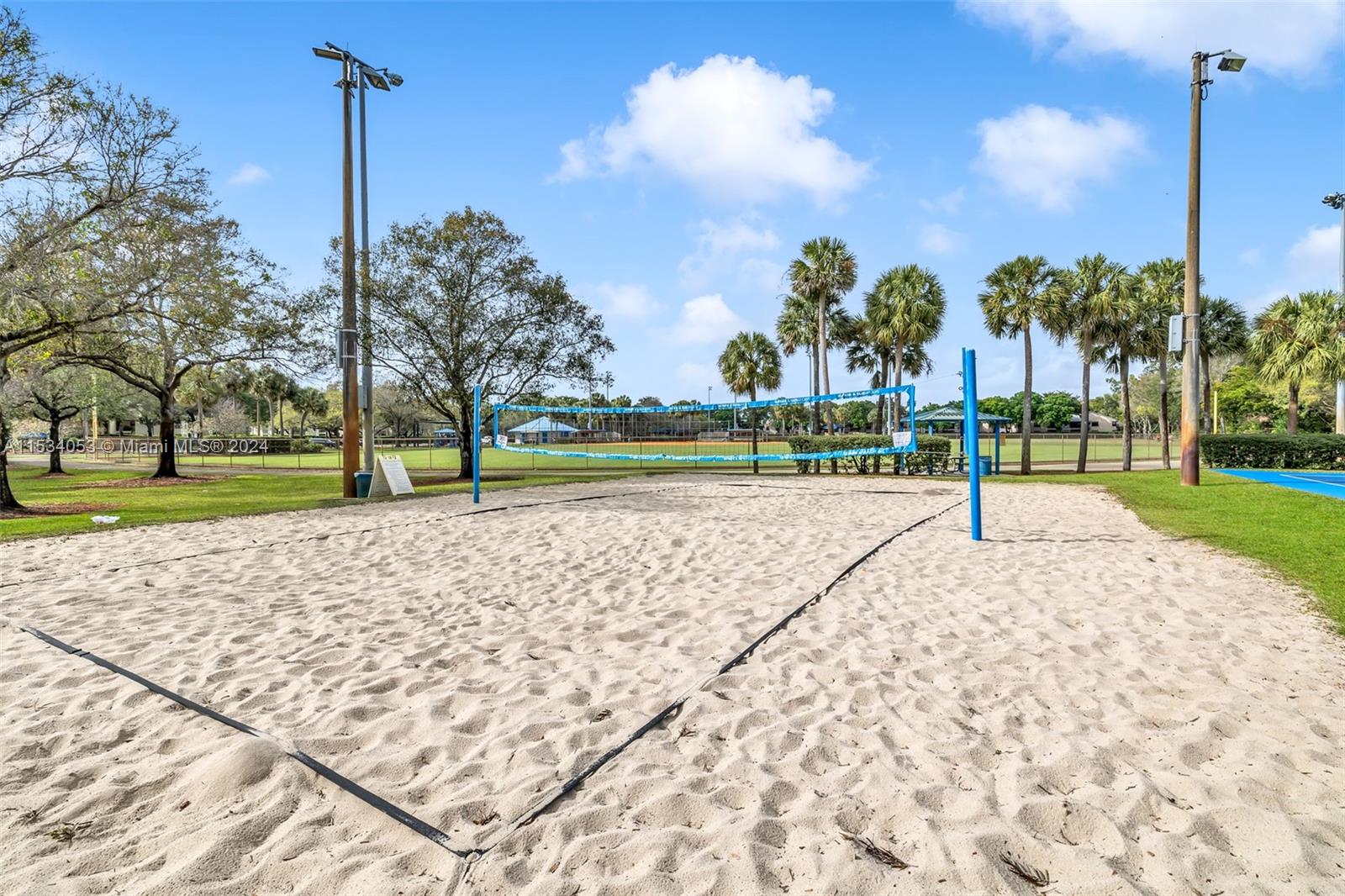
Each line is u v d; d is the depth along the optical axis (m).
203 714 2.98
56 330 11.52
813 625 4.30
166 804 2.30
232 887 1.87
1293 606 4.64
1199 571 5.79
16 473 22.39
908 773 2.46
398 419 55.31
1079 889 1.84
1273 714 2.90
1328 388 34.72
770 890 1.84
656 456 12.96
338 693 3.26
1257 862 1.96
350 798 2.31
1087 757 2.53
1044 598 4.91
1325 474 17.30
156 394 20.30
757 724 2.90
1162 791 2.33
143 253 11.62
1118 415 85.38
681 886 1.86
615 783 2.40
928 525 8.62
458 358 19.88
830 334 33.19
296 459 35.12
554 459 32.25
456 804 2.26
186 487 16.73
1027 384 22.69
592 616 4.60
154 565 6.23
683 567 6.11
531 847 2.05
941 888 1.85
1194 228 13.80
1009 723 2.87
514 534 7.93
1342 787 2.34
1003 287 23.09
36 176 10.60
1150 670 3.45
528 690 3.28
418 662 3.71
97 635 4.13
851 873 1.90
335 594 5.16
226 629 4.26
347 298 12.98
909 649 3.82
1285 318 24.02
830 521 9.00
